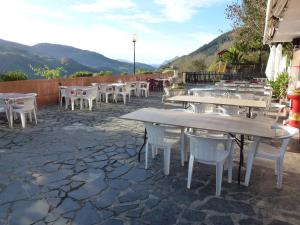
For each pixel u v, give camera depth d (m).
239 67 20.97
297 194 3.13
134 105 9.69
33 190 3.14
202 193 3.13
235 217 2.65
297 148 4.71
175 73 18.34
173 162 4.08
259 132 3.07
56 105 9.44
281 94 8.88
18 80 8.57
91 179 3.45
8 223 2.50
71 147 4.73
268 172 3.75
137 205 2.84
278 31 7.51
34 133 5.65
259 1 14.37
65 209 2.75
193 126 3.35
